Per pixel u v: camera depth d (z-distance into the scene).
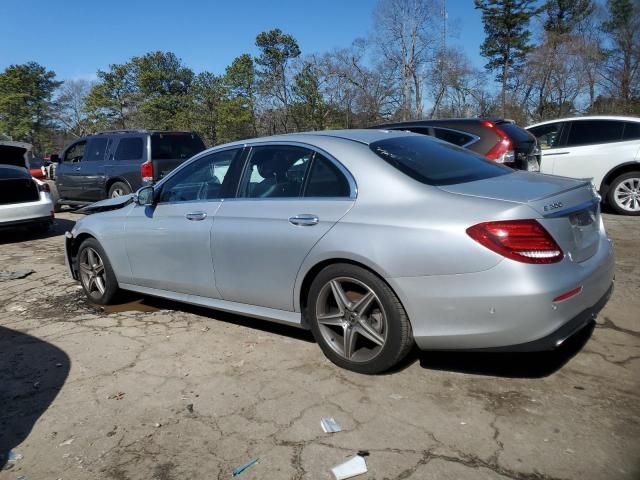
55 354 4.18
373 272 3.31
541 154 8.94
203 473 2.65
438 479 2.51
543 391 3.24
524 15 52.31
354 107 46.22
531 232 2.92
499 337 2.98
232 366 3.81
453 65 47.25
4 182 8.91
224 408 3.25
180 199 4.61
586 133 9.24
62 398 3.47
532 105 49.53
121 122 68.62
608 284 3.46
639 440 2.73
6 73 76.38
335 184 3.61
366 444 2.80
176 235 4.45
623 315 4.35
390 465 2.62
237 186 4.18
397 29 46.59
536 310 2.88
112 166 11.02
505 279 2.90
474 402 3.15
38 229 10.38
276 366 3.77
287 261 3.70
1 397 3.53
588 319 3.20
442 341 3.14
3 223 8.84
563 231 3.06
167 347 4.22
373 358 3.44
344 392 3.35
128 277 5.04
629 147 8.77
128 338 4.45
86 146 11.73
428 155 3.82
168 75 60.94
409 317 3.21
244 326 4.59
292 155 3.93
